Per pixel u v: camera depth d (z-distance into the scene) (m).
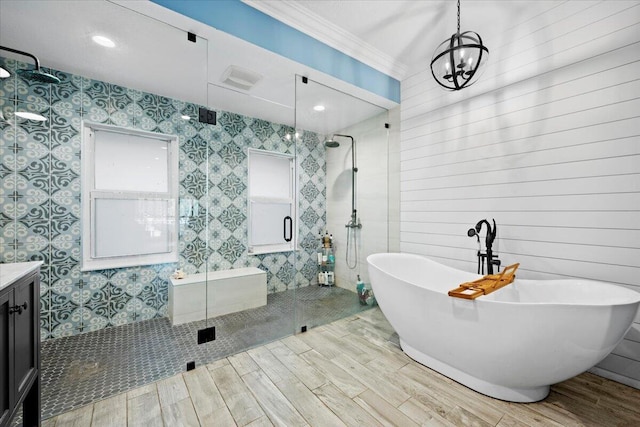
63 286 2.10
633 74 1.62
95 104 2.20
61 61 2.02
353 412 1.44
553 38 1.93
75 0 1.50
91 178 2.20
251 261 3.24
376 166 3.23
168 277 2.56
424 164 2.84
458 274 2.29
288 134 3.24
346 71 2.54
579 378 1.74
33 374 1.27
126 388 1.65
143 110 2.41
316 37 2.29
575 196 1.84
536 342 1.36
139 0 1.52
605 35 1.71
